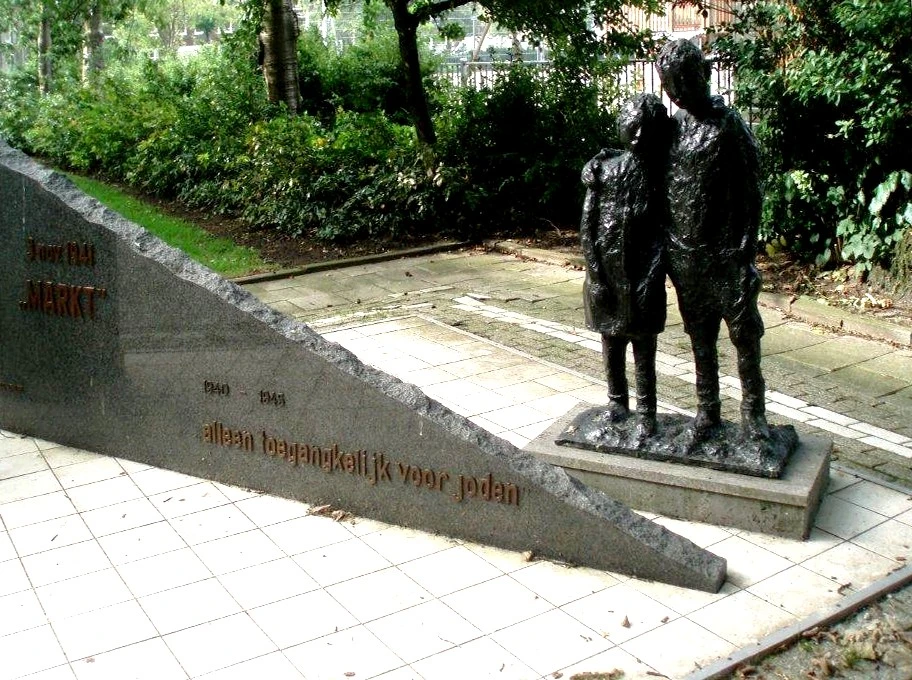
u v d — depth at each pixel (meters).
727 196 5.55
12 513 6.17
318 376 6.03
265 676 4.54
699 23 18.47
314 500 6.25
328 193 15.20
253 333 6.20
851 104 10.73
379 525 5.98
